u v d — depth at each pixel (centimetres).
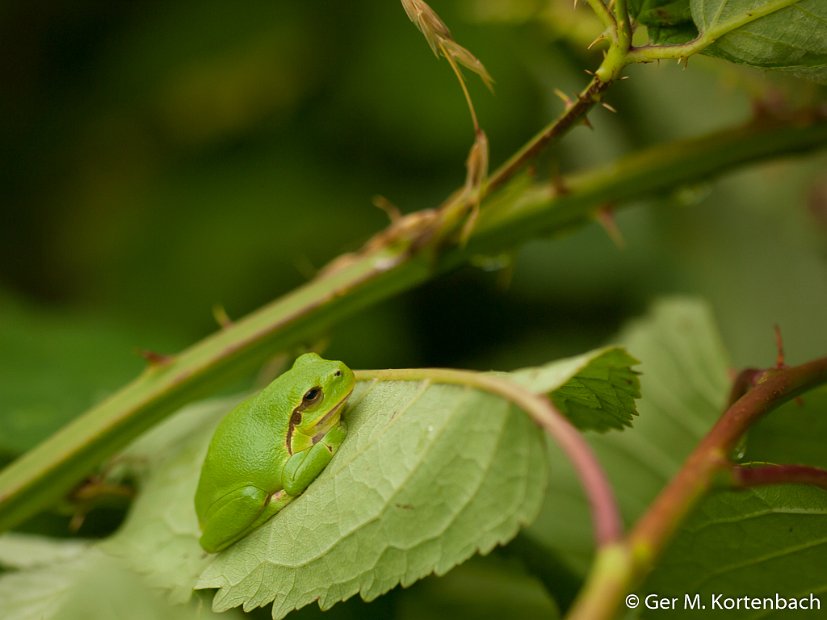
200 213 67
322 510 32
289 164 67
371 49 67
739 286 47
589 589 26
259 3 71
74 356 45
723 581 31
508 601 39
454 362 60
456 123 65
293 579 32
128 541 36
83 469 37
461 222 37
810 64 30
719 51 31
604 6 31
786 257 46
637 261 57
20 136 75
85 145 73
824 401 32
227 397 42
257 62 70
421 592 39
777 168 46
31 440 41
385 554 31
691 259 49
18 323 47
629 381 31
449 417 31
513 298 59
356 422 33
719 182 48
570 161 50
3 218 74
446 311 61
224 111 70
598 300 57
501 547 37
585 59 43
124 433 37
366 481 32
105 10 75
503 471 30
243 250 65
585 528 39
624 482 41
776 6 30
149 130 73
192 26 72
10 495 36
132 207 70
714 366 42
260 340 37
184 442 39
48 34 75
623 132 46
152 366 37
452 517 30
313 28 69
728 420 29
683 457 41
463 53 31
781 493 30
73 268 70
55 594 35
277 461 33
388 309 60
